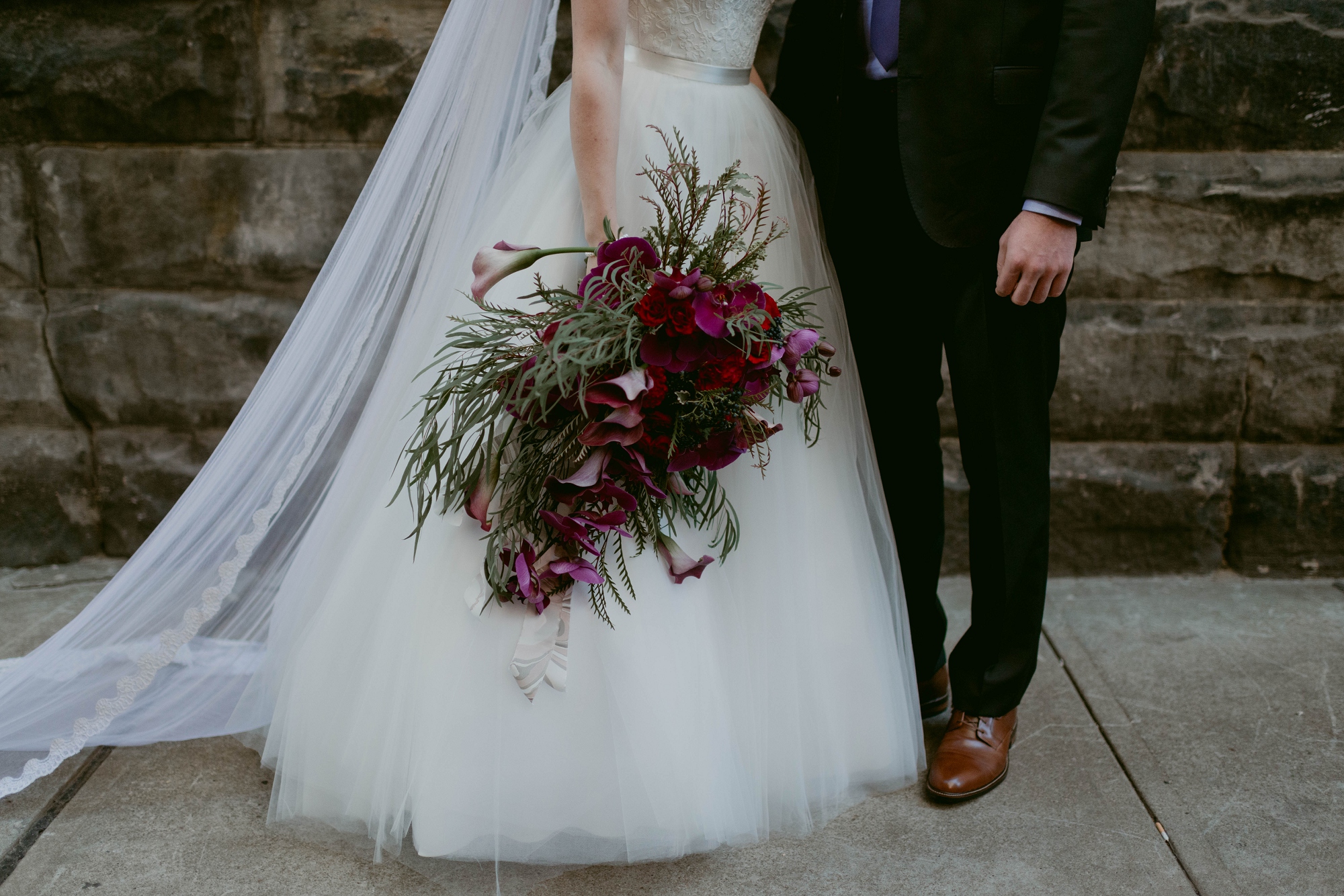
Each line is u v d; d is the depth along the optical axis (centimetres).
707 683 160
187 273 270
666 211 163
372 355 181
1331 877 161
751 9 169
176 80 258
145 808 176
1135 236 265
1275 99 258
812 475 180
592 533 148
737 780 164
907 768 187
